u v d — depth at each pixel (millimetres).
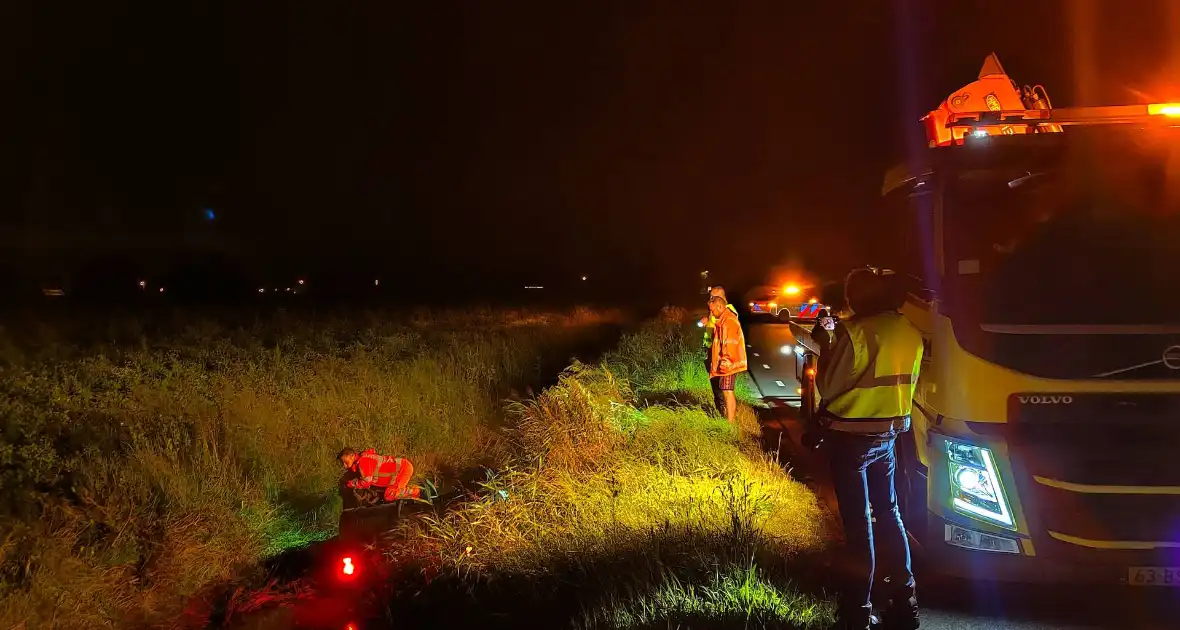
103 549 5609
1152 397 4219
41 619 4723
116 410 8453
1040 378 4340
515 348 14844
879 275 4312
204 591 5586
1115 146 4961
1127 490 4188
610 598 4543
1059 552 4258
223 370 10984
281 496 7426
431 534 5629
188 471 7012
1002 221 4906
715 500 5957
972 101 6352
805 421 8852
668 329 17750
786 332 21125
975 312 4621
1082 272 4594
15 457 6492
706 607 4402
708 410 9516
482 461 8477
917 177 5445
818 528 5965
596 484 6395
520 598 4832
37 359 12633
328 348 14695
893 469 4363
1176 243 4648
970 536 4531
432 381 11125
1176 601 4656
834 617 4395
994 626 4477
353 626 4773
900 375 4156
